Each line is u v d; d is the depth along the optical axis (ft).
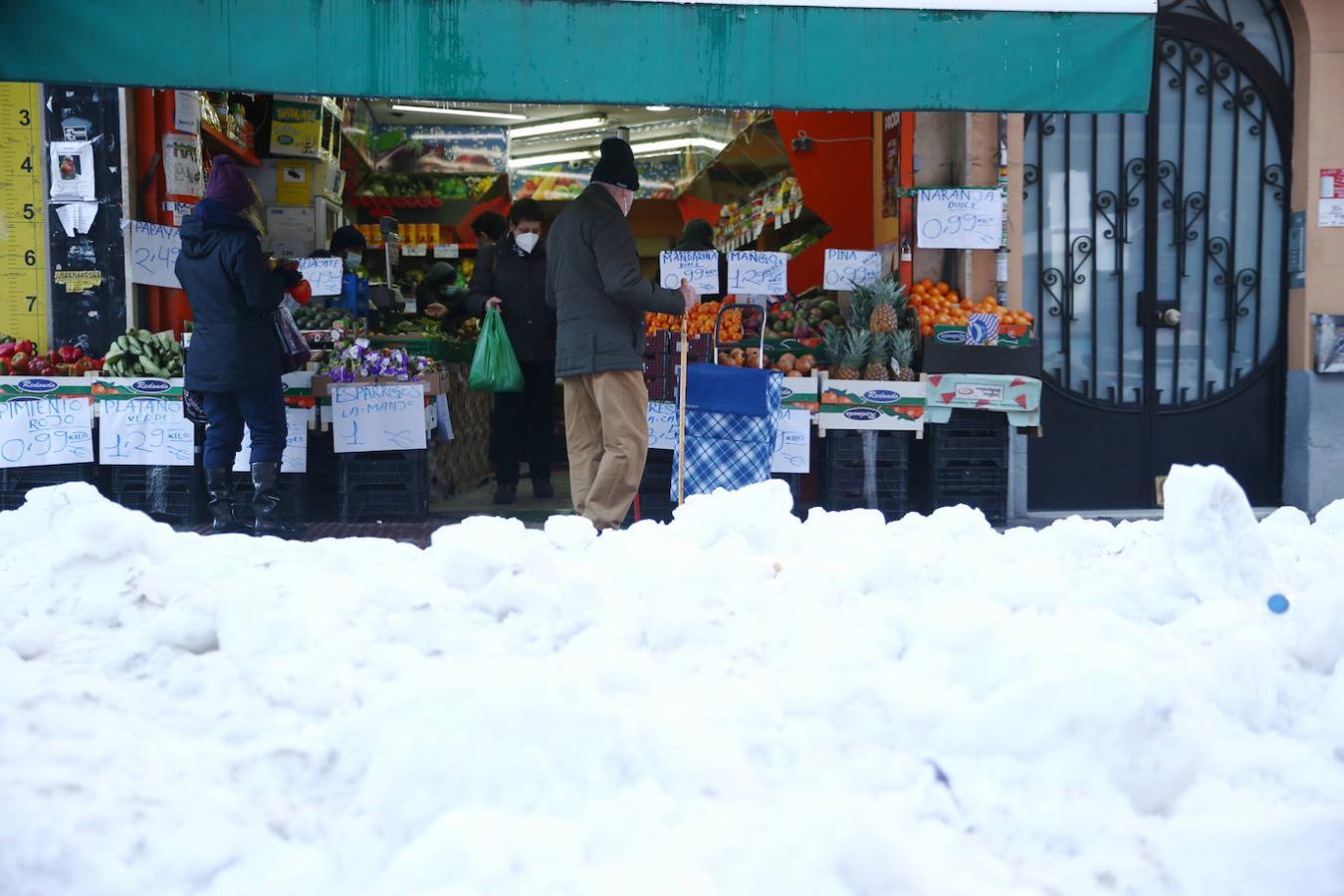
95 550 8.68
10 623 7.87
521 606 8.27
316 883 4.46
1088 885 4.63
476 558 8.89
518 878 4.19
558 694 5.34
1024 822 5.04
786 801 5.09
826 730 5.95
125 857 4.41
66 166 27.14
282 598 7.82
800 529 11.42
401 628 7.74
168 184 28.17
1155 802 5.33
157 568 8.80
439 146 49.21
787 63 20.70
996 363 27.02
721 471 23.12
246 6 19.98
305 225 37.83
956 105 20.99
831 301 30.25
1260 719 6.64
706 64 20.54
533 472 30.71
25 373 26.17
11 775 4.89
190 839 4.51
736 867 4.37
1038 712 5.48
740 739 5.74
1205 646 7.29
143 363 26.05
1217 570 8.66
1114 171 29.60
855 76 20.81
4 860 4.33
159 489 26.53
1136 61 21.13
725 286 31.65
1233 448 30.22
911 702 6.07
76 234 27.27
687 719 5.57
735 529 11.28
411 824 4.87
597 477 21.98
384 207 51.65
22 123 27.14
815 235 37.45
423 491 27.25
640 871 4.26
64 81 19.90
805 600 8.40
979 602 7.30
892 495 27.32
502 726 5.12
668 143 52.16
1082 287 29.76
